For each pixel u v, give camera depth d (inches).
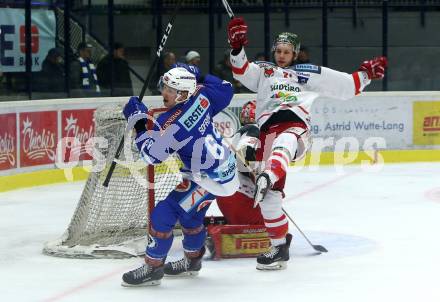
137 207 620.4
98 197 609.6
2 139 876.0
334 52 1290.6
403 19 1290.6
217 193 490.0
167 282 503.5
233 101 1083.9
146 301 460.4
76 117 971.9
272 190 519.5
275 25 1293.1
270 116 535.2
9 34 1025.5
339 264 549.3
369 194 863.7
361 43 1291.8
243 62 535.8
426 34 1290.6
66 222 715.4
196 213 503.8
